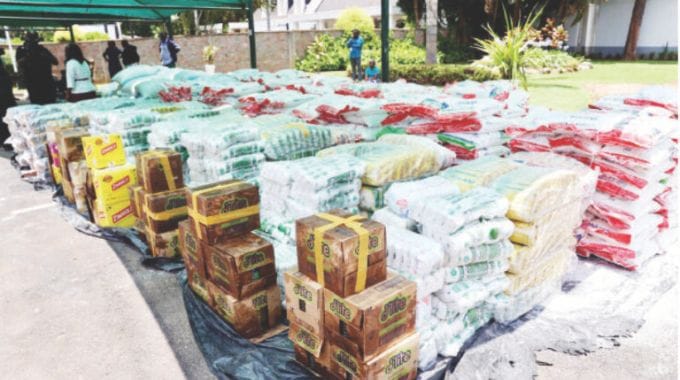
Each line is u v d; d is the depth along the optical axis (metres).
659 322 2.94
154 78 7.40
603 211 3.46
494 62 11.36
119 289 3.56
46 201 5.60
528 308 2.98
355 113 4.44
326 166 3.07
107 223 4.43
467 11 20.94
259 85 6.52
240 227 2.90
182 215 3.90
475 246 2.56
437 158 3.53
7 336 3.03
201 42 18.83
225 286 2.80
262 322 2.88
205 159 3.93
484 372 2.51
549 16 19.64
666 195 3.69
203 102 6.36
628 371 2.55
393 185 2.87
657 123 3.36
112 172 4.33
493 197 2.64
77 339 2.98
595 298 3.18
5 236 4.62
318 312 2.30
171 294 3.46
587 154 3.46
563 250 3.16
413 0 21.67
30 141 6.18
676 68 15.40
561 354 2.68
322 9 33.31
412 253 2.36
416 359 2.40
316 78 6.94
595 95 9.76
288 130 4.09
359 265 2.16
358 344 2.14
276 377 2.50
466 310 2.63
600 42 22.06
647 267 3.58
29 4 8.21
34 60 9.24
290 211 3.17
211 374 2.64
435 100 4.26
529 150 3.79
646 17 20.28
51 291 3.56
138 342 2.94
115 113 5.08
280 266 2.97
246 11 10.05
